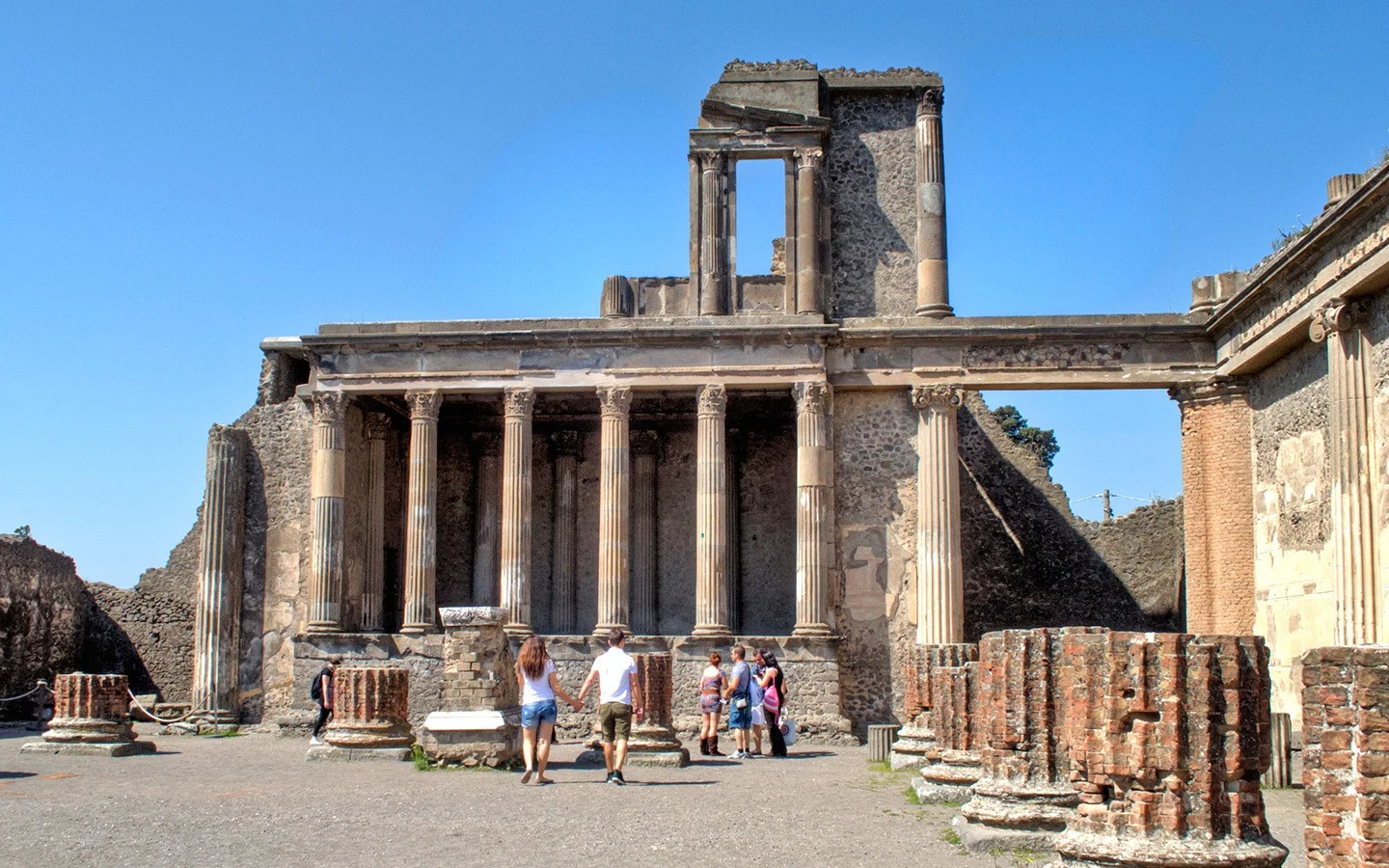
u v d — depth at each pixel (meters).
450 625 22.77
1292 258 27.39
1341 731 9.46
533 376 34.97
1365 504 25.48
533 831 15.05
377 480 37.62
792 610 38.75
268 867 12.81
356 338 35.16
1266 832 10.99
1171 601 38.81
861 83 36.81
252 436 37.06
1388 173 22.56
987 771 14.61
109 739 26.20
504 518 34.62
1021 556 39.56
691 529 39.72
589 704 32.97
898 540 34.22
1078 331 33.81
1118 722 11.07
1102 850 10.89
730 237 35.94
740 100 36.31
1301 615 29.36
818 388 34.12
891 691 33.69
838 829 15.29
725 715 32.53
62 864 12.99
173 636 42.72
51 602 40.31
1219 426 33.09
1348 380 25.80
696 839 14.52
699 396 34.50
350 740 23.80
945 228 36.03
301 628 35.94
